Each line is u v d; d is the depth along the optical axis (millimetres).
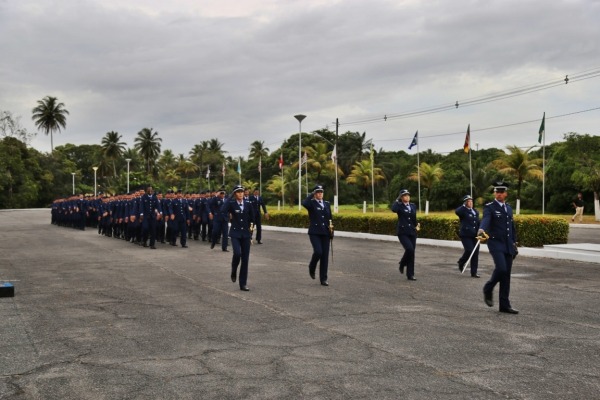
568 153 44188
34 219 47875
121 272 13750
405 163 69250
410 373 5785
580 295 10484
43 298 10180
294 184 72438
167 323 8117
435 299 10039
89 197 35375
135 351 6668
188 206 24078
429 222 21359
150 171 111438
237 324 8031
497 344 6922
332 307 9289
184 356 6445
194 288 11266
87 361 6277
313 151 78000
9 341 7152
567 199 48156
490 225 9031
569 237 23797
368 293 10664
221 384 5492
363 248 19922
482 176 55562
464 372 5816
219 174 105625
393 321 8211
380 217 24250
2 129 83562
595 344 6934
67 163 104812
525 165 46812
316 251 11672
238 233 11227
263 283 11906
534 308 9234
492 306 9320
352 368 5965
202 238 23906
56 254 18359
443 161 62438
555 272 13578
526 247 17766
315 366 6043
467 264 13000
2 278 12758
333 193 75625
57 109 97000
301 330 7664
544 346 6832
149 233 22156
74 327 7895
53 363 6211
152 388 5391
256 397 5133
